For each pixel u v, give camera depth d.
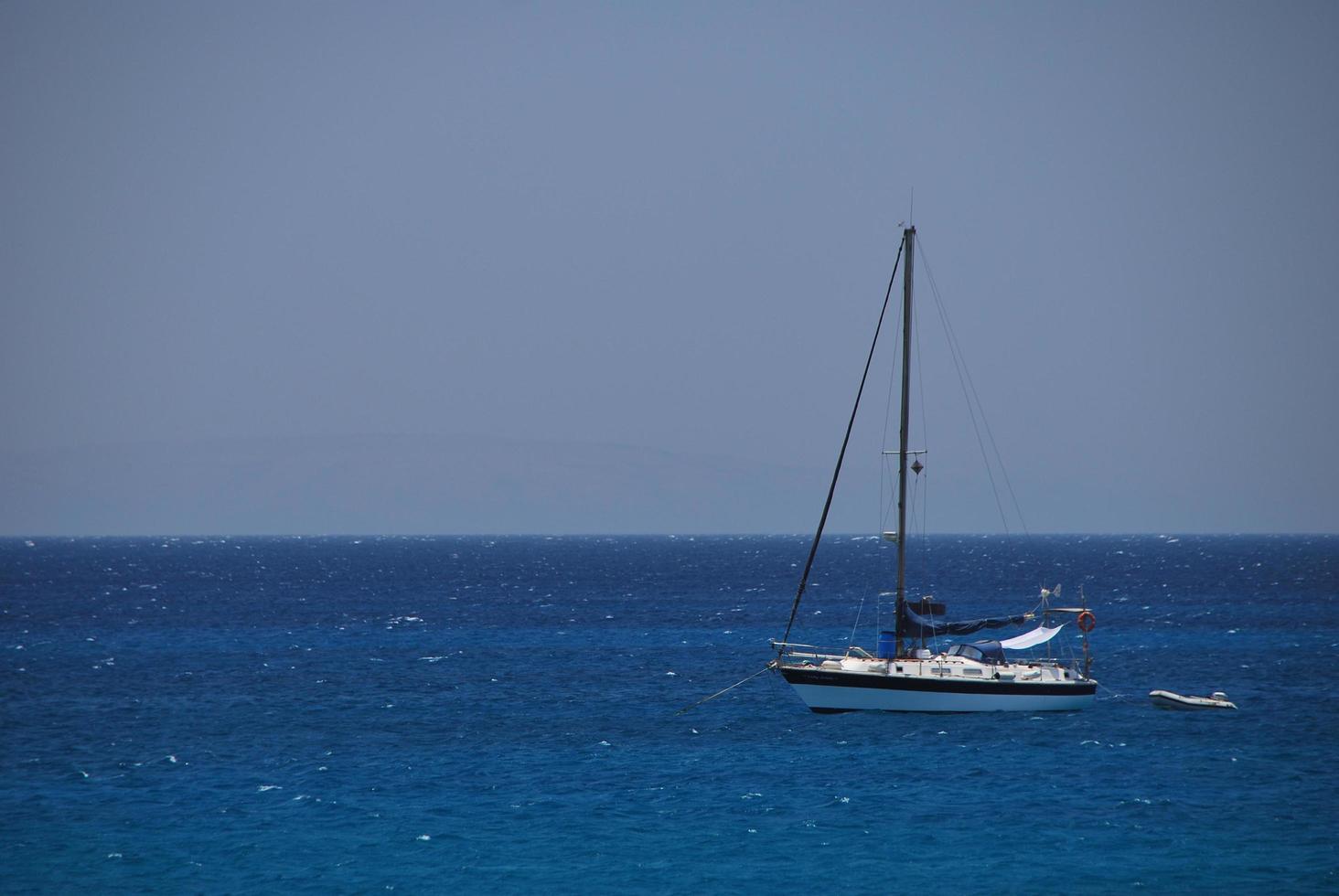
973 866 127.75
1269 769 168.00
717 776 166.12
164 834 139.25
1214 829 139.50
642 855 131.88
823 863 129.00
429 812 148.38
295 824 143.38
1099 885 122.06
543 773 169.50
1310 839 135.75
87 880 124.25
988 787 158.75
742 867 127.88
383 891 121.62
